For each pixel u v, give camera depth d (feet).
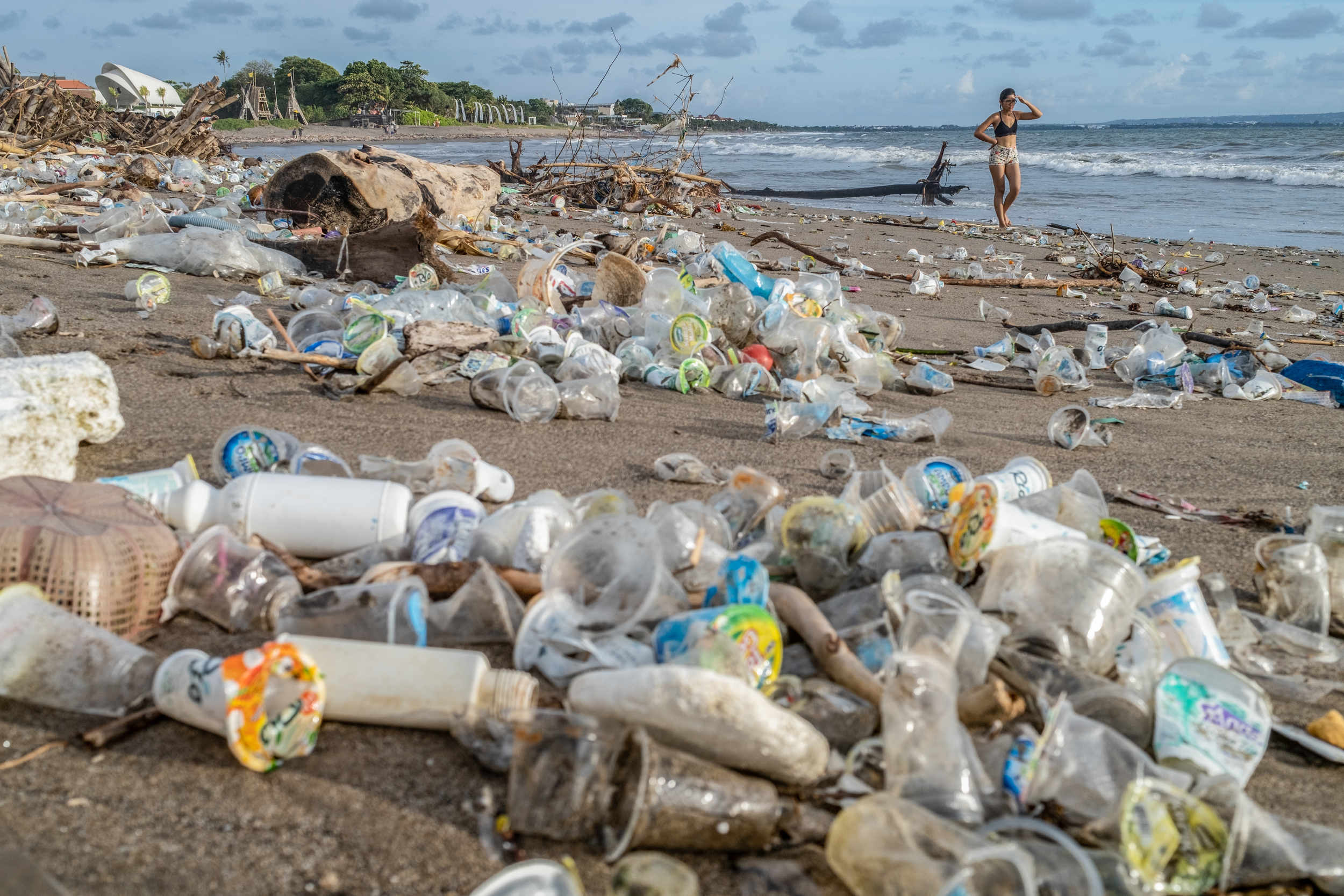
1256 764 5.53
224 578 6.55
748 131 351.25
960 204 63.41
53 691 5.58
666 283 16.24
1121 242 42.70
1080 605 6.24
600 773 4.81
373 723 5.52
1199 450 13.43
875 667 6.16
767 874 4.65
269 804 4.91
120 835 4.63
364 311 15.23
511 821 4.81
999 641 5.99
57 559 5.95
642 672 4.91
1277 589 7.82
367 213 24.84
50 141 47.34
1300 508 10.94
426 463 9.18
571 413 12.41
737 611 5.67
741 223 46.14
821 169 96.53
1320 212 55.11
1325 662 7.25
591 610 6.19
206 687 5.18
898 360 17.80
